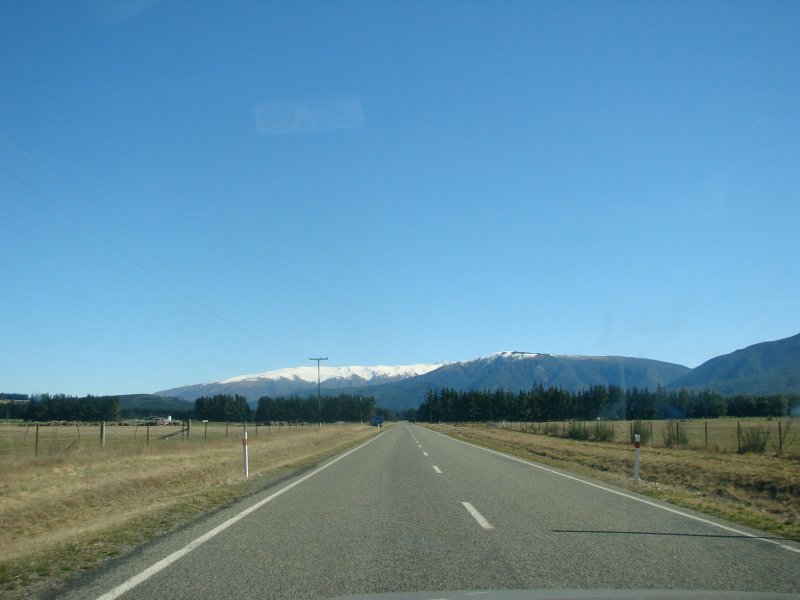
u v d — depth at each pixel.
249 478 20.00
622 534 10.07
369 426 125.94
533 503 13.66
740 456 26.89
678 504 13.70
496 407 147.75
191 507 13.23
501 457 29.17
